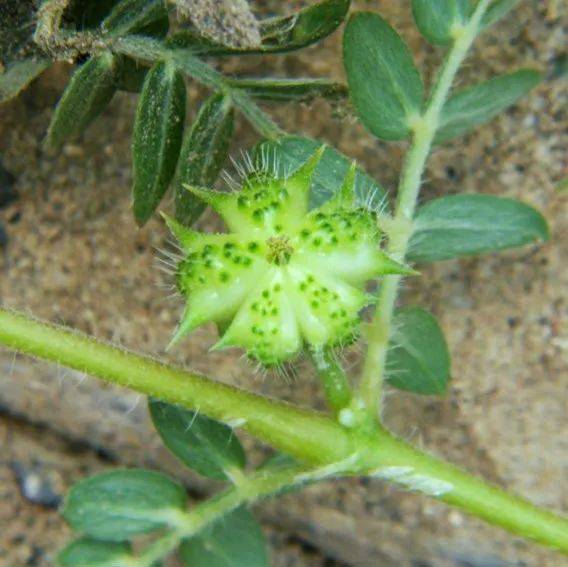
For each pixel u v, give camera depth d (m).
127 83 0.05
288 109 0.06
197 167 0.05
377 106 0.05
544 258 0.06
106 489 0.05
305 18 0.05
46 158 0.06
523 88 0.05
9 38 0.05
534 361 0.06
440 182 0.06
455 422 0.06
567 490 0.06
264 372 0.05
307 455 0.05
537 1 0.06
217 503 0.05
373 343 0.05
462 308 0.06
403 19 0.06
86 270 0.06
